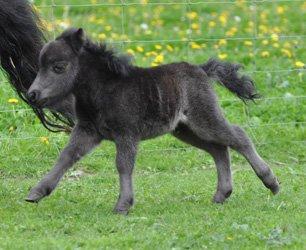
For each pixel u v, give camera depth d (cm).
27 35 1265
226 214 1130
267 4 2447
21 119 1546
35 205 1181
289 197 1221
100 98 1129
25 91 1293
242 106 1628
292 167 1439
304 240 1009
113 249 986
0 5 1248
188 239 1005
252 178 1347
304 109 1623
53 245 992
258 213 1134
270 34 2025
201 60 1919
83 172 1423
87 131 1145
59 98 1120
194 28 2167
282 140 1537
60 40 1120
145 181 1348
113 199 1230
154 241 1005
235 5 2430
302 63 1767
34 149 1475
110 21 2291
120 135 1133
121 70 1130
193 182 1333
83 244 1003
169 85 1162
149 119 1147
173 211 1152
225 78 1217
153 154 1485
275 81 1739
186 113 1184
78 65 1121
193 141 1221
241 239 1009
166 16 2369
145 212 1146
